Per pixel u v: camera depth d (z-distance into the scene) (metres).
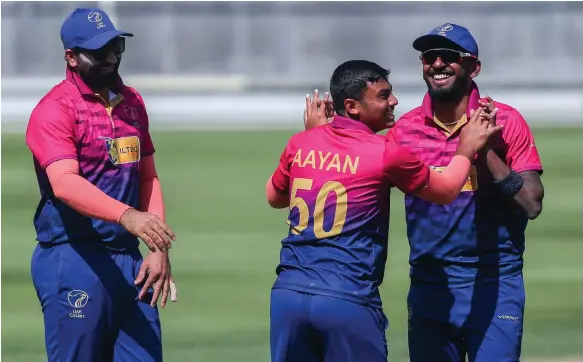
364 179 16.39
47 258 17.73
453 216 17.47
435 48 17.33
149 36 131.12
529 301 33.50
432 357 18.05
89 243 17.59
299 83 125.19
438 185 16.39
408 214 17.98
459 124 17.47
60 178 16.56
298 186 16.81
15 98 110.81
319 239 16.44
